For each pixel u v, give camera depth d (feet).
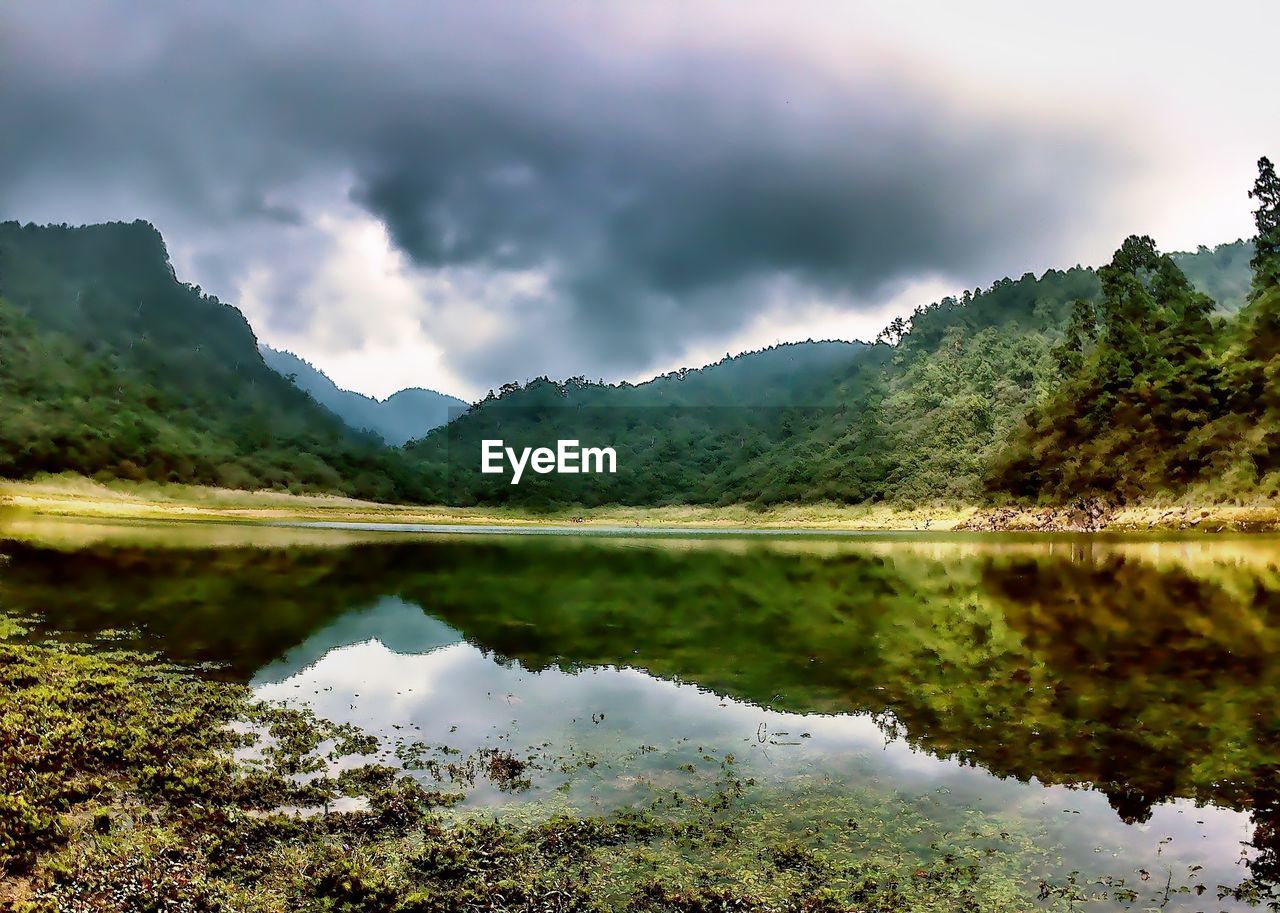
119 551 130.21
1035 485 326.24
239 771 35.50
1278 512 208.23
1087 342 422.82
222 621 72.79
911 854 29.27
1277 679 56.13
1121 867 28.27
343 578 111.75
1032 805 33.86
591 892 26.18
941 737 43.39
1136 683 55.31
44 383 451.53
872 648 68.08
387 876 26.66
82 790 31.53
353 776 35.86
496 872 27.32
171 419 505.25
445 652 64.69
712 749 41.11
